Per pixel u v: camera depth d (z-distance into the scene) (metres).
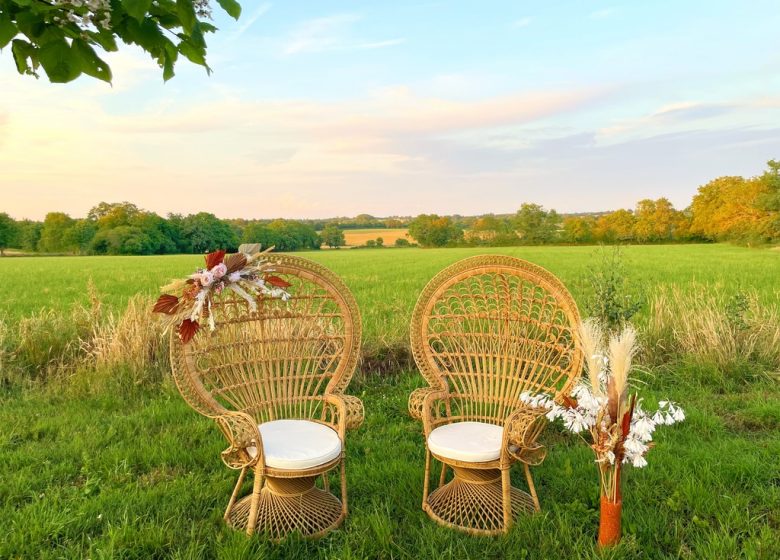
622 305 6.18
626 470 3.69
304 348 3.84
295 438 3.23
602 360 2.80
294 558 2.84
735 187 60.78
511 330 3.79
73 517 3.15
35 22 1.96
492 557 2.86
